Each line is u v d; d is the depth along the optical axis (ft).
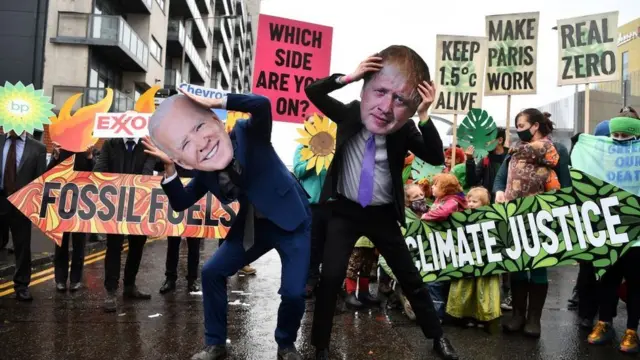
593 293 15.65
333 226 12.73
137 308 17.53
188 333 14.74
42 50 72.54
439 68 26.40
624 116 15.58
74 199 18.45
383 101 12.07
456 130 26.20
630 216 14.06
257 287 21.83
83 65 74.02
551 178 15.62
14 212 18.25
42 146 19.35
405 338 14.62
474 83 26.18
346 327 15.72
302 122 20.68
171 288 20.30
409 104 11.96
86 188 18.57
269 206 11.71
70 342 13.74
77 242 19.95
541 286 15.06
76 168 20.71
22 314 16.39
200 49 157.48
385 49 12.16
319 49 20.95
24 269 18.22
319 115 19.79
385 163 12.47
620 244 13.99
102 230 18.24
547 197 15.05
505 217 15.53
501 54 26.21
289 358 12.23
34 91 18.42
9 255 26.40
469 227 15.93
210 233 18.85
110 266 17.33
